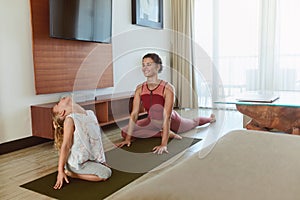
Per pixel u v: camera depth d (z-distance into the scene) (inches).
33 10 102.4
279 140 45.0
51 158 91.4
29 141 105.4
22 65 101.8
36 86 105.3
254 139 45.9
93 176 70.9
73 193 65.2
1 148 96.5
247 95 109.6
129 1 149.8
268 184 30.0
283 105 88.4
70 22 111.3
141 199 28.5
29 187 69.0
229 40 168.4
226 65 170.2
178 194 28.4
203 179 31.8
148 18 160.1
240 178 31.7
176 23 177.5
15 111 100.7
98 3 123.6
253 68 164.1
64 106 76.9
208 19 172.9
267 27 156.5
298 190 28.6
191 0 173.5
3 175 77.2
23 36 101.4
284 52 155.0
